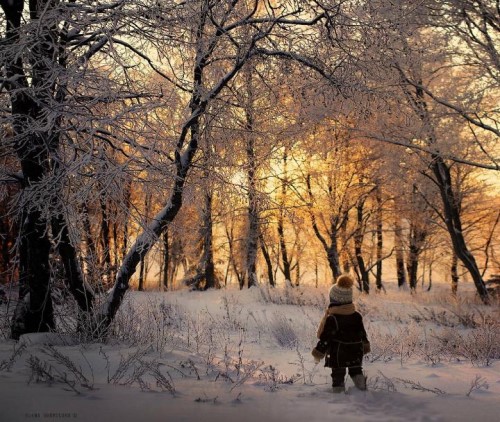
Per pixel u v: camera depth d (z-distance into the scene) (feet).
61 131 25.79
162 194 29.04
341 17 30.73
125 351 24.85
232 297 71.26
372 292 94.32
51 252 33.65
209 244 107.86
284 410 14.76
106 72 26.66
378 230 104.73
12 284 32.96
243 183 37.22
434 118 56.24
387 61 33.45
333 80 31.65
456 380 22.34
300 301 67.46
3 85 26.63
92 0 26.23
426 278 188.96
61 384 16.39
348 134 67.00
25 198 26.78
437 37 52.49
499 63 51.11
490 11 50.26
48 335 27.99
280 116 37.32
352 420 13.67
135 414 12.84
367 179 91.61
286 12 32.42
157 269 166.09
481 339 29.99
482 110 54.54
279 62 32.40
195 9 27.86
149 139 26.53
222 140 35.09
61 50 27.66
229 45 32.91
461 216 103.14
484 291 68.18
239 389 18.30
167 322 38.17
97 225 34.53
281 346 33.32
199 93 30.71
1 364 19.85
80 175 25.45
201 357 26.16
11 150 29.50
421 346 32.04
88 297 30.30
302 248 121.49
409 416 14.53
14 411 12.17
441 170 70.79
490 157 56.80
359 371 18.89
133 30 27.71
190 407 14.38
